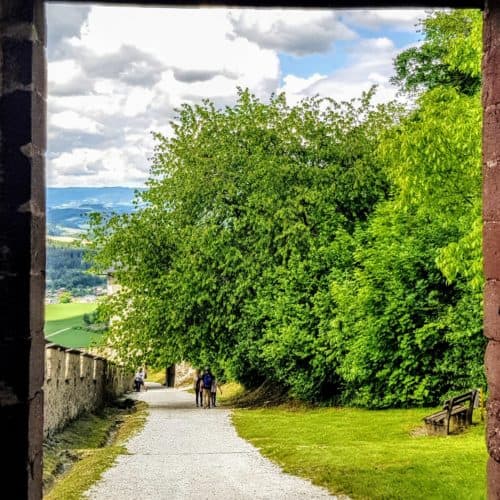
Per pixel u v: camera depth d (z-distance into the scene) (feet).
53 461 52.21
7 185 12.21
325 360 85.46
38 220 12.71
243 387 129.18
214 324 105.40
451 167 51.93
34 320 12.44
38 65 12.65
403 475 41.63
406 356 76.33
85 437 70.23
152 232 110.93
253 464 50.42
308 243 92.58
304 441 61.62
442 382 77.20
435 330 73.41
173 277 105.60
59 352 69.15
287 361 91.30
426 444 53.42
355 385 84.64
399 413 74.84
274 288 95.40
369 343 76.74
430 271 74.49
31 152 12.28
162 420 84.07
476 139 48.19
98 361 102.22
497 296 13.37
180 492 40.96
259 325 101.14
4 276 12.16
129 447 60.70
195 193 105.91
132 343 110.32
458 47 52.70
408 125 54.85
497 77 13.38
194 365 109.09
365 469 44.04
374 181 95.76
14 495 12.01
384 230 78.28
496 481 13.28
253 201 98.68
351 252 87.20
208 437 67.10
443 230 74.28
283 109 105.19
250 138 104.63
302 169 98.02
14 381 12.08
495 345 13.46
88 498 39.73
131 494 40.60
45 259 13.25
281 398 101.14
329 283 86.74
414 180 53.11
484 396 63.67
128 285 111.55
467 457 45.78
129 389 177.37
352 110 102.06
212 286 101.96
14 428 12.09
